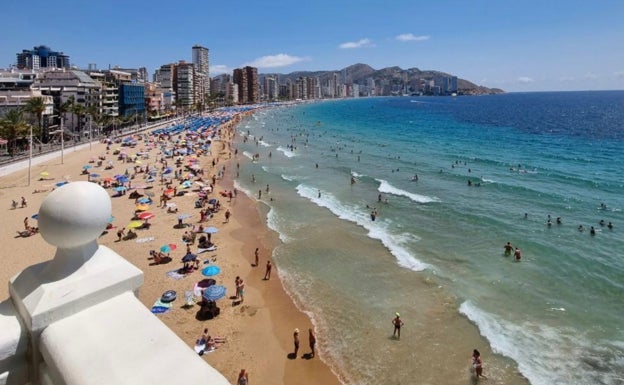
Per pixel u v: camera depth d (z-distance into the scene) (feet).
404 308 78.54
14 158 196.85
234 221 130.11
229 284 88.48
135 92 435.94
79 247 10.25
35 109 224.94
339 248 107.24
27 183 163.32
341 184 178.91
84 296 9.61
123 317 9.57
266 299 82.58
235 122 508.12
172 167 209.46
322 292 85.25
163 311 76.64
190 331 71.67
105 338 8.95
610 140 310.24
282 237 115.85
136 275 10.52
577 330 70.59
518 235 114.52
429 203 146.30
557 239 111.86
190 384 7.92
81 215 9.57
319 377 61.26
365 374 61.52
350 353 66.23
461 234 116.06
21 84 271.08
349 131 413.18
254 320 75.36
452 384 58.95
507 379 59.41
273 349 67.51
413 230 119.65
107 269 10.28
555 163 223.92
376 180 183.01
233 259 101.04
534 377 59.52
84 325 9.26
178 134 346.74
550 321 73.41
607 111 628.69
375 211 134.41
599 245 107.34
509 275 90.99
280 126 472.03
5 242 104.47
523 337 68.85
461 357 64.34
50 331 9.02
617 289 84.28
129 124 406.21
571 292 83.51
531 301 80.23
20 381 9.57
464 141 321.32
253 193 164.96
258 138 355.56
